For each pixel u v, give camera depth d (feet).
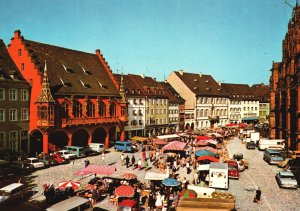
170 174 120.47
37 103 162.91
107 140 208.74
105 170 102.58
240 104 422.00
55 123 169.27
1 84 151.74
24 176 124.77
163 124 294.87
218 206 71.72
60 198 94.73
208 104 359.46
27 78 169.58
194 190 91.15
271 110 236.22
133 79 279.90
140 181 118.73
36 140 172.86
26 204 69.87
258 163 162.50
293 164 143.95
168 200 92.53
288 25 211.00
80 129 189.37
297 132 172.96
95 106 200.54
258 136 223.71
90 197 98.27
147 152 191.72
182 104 328.90
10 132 156.66
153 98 281.74
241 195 105.50
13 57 173.47
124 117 220.23
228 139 262.26
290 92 188.96
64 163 151.12
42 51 188.85
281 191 110.73
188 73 366.22
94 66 223.51
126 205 80.18
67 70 195.42
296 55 185.26
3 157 143.64
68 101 178.40
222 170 111.45
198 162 143.13
